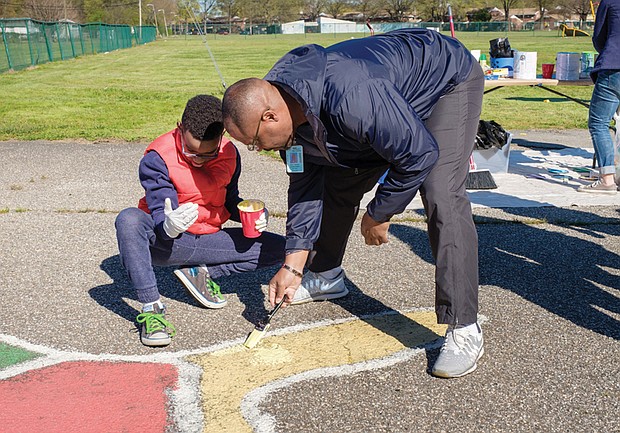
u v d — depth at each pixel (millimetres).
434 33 2918
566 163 7805
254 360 3195
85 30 35812
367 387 2953
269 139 2520
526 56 7777
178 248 3434
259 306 3816
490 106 13312
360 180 3379
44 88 17203
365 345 3344
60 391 2920
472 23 74188
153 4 68562
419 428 2658
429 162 2582
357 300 3904
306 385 2971
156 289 3348
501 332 3482
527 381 3004
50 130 10227
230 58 30875
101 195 6297
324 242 3688
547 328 3535
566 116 11898
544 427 2670
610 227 5336
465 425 2680
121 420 2703
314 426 2666
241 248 3553
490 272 4352
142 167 3336
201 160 3256
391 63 2650
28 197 6207
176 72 22688
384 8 89562
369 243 3041
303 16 98750
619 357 3230
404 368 3115
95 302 3865
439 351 3271
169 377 3045
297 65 2471
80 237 5035
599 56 6164
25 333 3475
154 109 13227
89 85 18156
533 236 5098
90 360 3199
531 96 15297
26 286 4094
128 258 3277
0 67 22641
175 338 3426
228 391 2924
